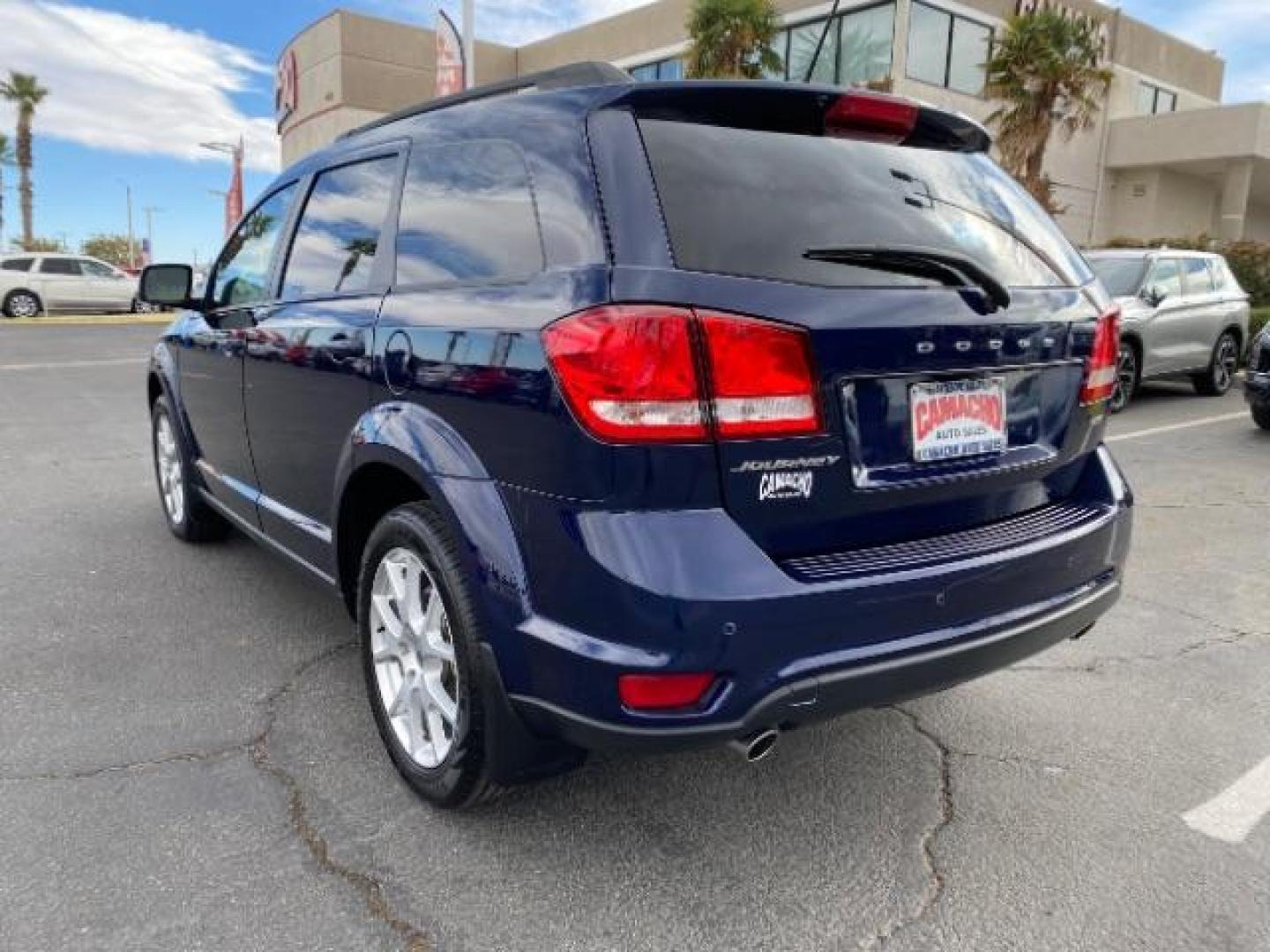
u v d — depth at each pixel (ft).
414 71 99.35
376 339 8.93
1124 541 9.02
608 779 9.19
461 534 7.47
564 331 6.72
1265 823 8.63
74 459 23.32
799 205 7.36
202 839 8.07
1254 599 14.46
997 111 68.80
